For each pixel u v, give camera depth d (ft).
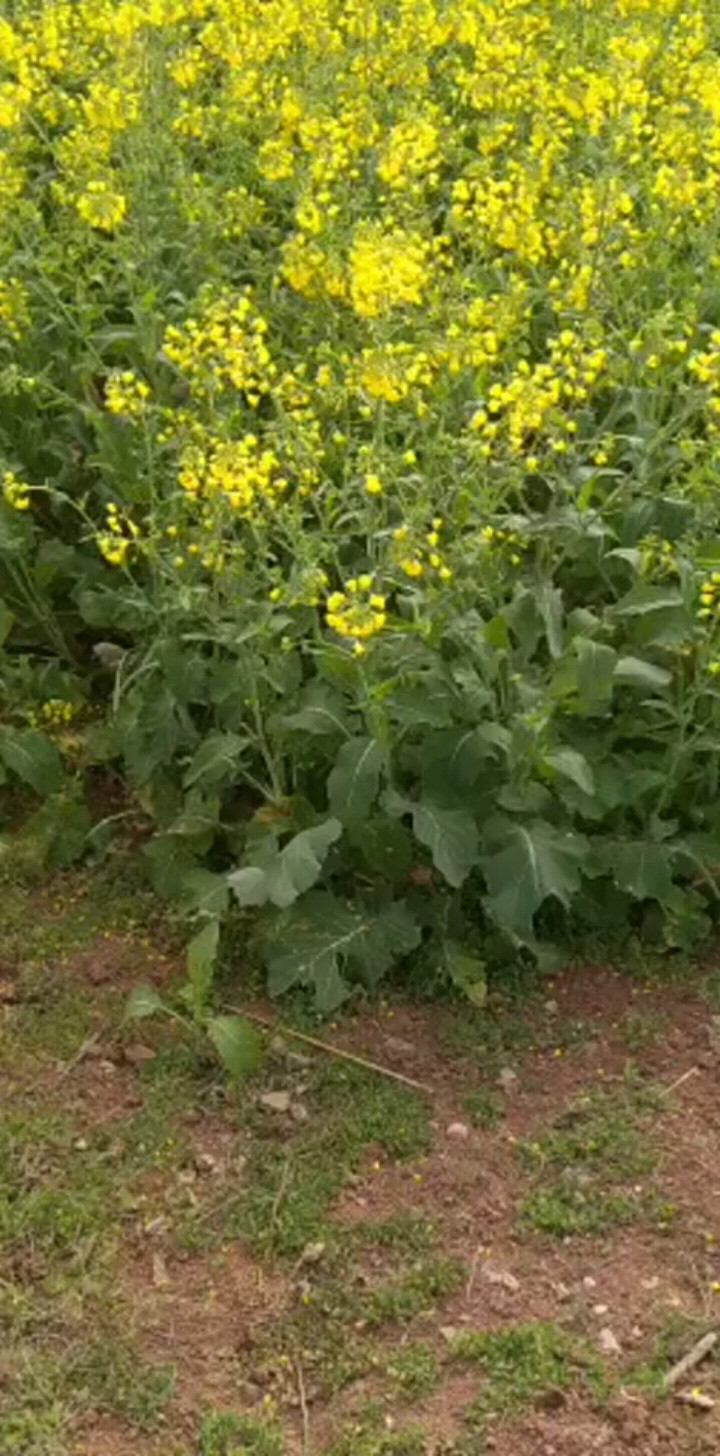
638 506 17.02
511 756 15.70
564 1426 12.39
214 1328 13.12
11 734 17.72
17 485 17.28
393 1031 15.40
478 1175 14.16
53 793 17.56
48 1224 13.80
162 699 17.29
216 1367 12.87
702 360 16.10
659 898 15.87
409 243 16.69
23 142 21.93
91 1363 12.85
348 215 20.30
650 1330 13.03
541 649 16.97
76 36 24.09
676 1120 14.61
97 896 16.93
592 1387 12.61
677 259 21.13
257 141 22.15
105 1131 14.55
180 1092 14.88
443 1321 13.12
